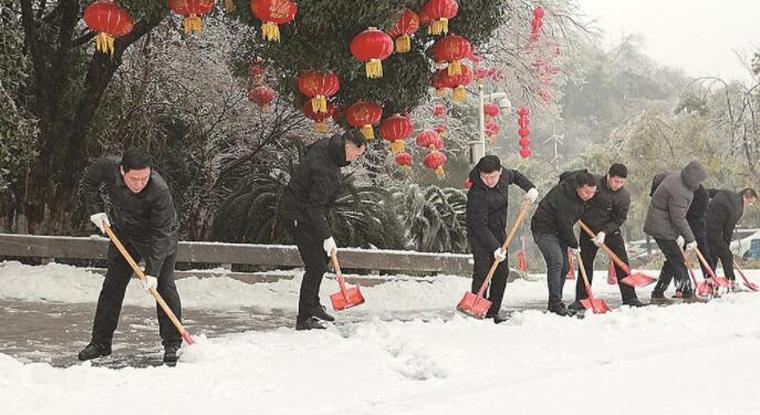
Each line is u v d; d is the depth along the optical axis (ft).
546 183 148.15
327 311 32.24
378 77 33.65
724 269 36.52
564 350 20.76
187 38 48.67
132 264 20.49
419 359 19.79
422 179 72.02
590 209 30.94
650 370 17.54
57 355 22.03
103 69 40.93
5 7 36.55
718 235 36.32
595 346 21.39
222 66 50.55
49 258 37.93
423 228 50.39
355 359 19.76
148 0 28.60
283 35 31.99
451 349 20.65
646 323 24.99
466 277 42.29
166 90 50.65
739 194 36.83
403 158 42.34
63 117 41.47
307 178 25.46
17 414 14.48
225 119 51.85
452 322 25.70
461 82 34.47
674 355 19.26
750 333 23.16
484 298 28.14
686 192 33.35
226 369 18.44
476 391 16.02
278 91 42.80
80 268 36.88
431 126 60.64
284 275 37.88
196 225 51.62
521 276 46.21
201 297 34.81
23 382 17.07
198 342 21.09
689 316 26.32
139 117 48.93
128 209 20.26
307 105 35.22
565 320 26.00
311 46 31.58
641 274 31.58
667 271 35.37
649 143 127.24
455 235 52.65
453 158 74.84
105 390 16.37
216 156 51.72
